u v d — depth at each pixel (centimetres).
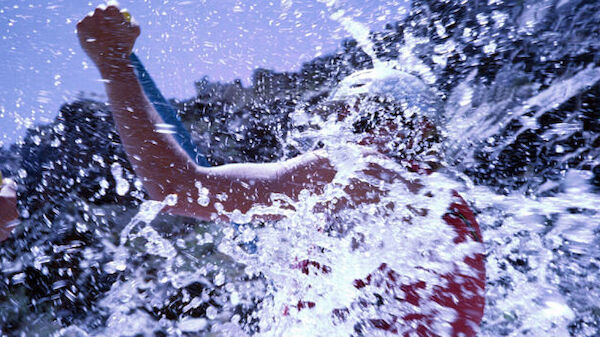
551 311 187
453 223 154
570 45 264
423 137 163
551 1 265
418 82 168
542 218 211
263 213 145
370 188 151
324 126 160
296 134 173
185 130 163
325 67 250
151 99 159
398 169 154
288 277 159
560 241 206
